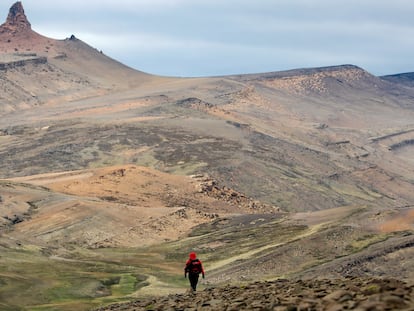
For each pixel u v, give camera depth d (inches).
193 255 1205.7
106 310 1086.4
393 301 553.3
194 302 869.2
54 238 4143.7
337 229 3164.4
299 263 2864.2
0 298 2182.6
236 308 718.5
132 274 3041.3
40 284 2524.6
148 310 892.6
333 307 587.2
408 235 2906.0
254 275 2815.0
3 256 3157.0
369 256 2578.7
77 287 2551.7
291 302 659.4
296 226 3937.0
